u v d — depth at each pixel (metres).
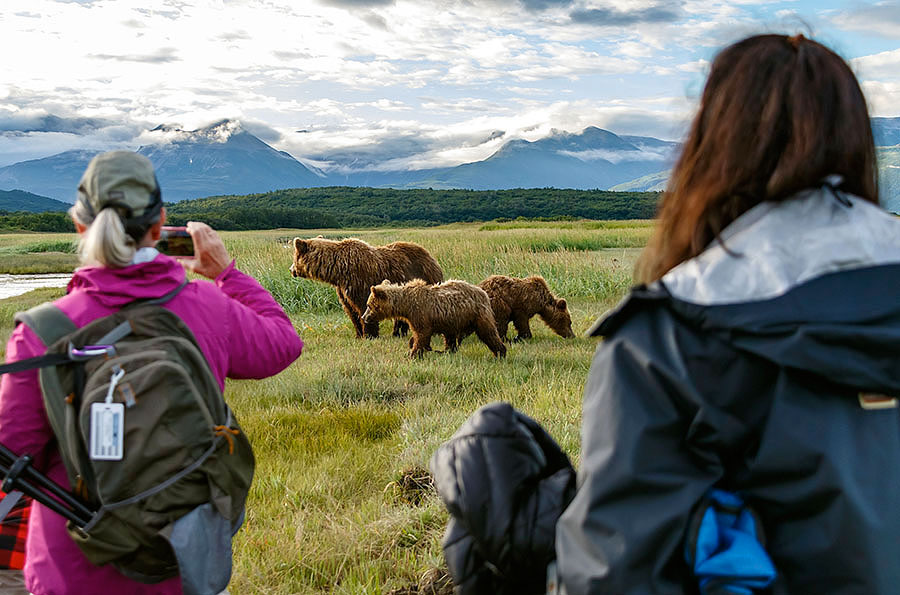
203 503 2.01
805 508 1.25
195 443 1.96
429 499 4.67
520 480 1.74
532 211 167.88
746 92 1.43
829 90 1.40
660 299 1.35
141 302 2.08
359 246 12.52
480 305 10.50
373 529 4.35
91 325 1.97
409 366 9.26
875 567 1.20
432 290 10.34
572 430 5.68
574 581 1.31
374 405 7.62
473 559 1.83
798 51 1.44
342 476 5.45
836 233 1.29
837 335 1.16
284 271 17.66
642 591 1.26
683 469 1.30
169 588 2.16
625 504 1.30
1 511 2.12
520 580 1.74
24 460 1.97
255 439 6.39
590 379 1.43
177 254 2.48
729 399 1.27
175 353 1.99
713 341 1.28
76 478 2.00
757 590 1.27
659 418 1.30
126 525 1.93
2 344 10.88
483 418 1.83
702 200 1.45
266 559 4.08
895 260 1.27
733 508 1.31
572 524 1.34
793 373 1.23
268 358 2.36
